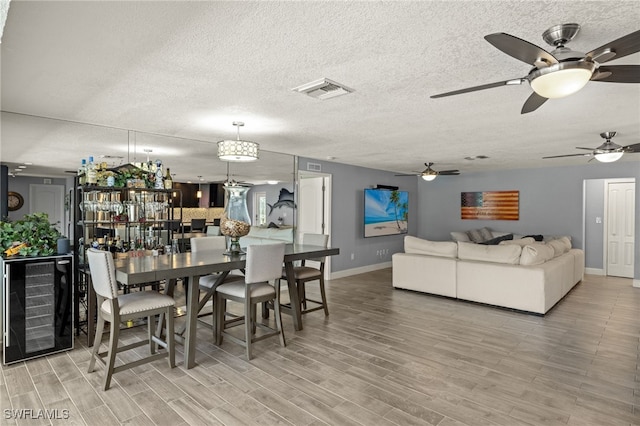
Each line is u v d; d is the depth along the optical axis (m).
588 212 7.25
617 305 4.85
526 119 3.56
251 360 3.07
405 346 3.38
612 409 2.31
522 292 4.42
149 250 4.09
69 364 2.96
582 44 1.96
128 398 2.44
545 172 7.62
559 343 3.46
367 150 5.45
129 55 2.06
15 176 3.47
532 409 2.31
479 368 2.91
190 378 2.73
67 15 1.62
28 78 2.41
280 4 1.55
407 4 1.55
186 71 2.30
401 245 8.60
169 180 4.28
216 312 3.54
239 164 5.12
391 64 2.22
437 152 5.65
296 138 4.49
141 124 3.71
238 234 3.62
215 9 1.58
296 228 6.00
